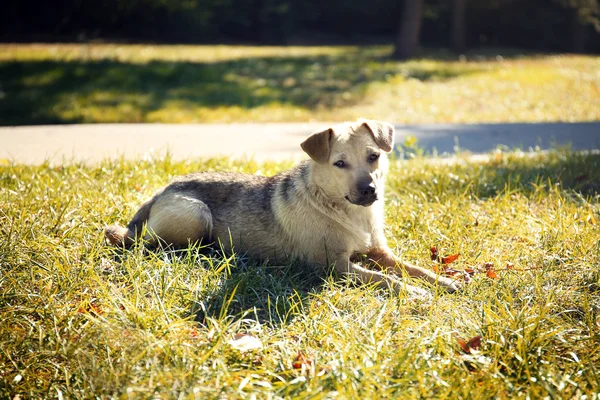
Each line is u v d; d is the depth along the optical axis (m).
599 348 3.56
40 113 12.75
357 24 37.91
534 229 5.32
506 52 31.67
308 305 4.20
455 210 5.82
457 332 3.71
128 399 3.07
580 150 9.11
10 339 3.61
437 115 14.02
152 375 3.22
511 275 4.53
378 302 4.22
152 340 3.51
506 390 3.20
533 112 14.45
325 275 4.79
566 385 3.23
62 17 28.98
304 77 18.33
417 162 8.13
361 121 4.99
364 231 4.93
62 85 15.44
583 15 34.03
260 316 4.11
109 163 7.36
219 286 4.34
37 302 3.97
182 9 30.53
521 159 8.22
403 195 6.51
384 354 3.45
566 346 3.58
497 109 14.84
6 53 20.50
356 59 23.64
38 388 3.36
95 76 16.50
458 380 3.19
